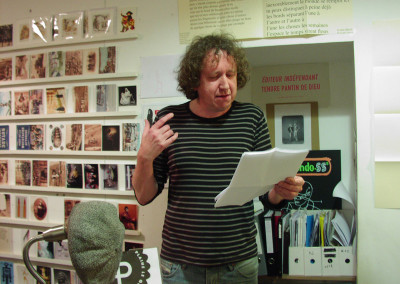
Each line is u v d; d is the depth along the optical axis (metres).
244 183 0.75
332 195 1.42
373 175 1.20
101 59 1.42
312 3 1.23
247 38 1.26
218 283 0.90
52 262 1.47
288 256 1.29
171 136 0.94
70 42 1.44
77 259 0.44
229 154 0.91
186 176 0.91
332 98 1.48
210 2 1.30
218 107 0.89
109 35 1.40
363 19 1.21
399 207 1.18
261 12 1.26
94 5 1.43
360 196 1.21
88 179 1.44
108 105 1.42
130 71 1.39
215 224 0.89
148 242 1.37
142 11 1.38
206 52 0.88
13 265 1.54
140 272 0.68
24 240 1.53
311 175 1.44
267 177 0.78
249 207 0.96
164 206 1.36
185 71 0.94
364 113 1.21
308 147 1.49
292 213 1.41
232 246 0.89
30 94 1.52
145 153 0.86
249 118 0.96
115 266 0.48
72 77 1.44
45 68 1.49
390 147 1.19
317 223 1.30
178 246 0.91
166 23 1.35
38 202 1.51
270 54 1.37
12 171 1.55
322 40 1.22
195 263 0.88
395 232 1.19
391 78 1.19
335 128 1.48
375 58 1.20
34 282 1.51
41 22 1.49
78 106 1.45
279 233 1.30
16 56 1.53
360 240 1.21
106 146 1.41
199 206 0.89
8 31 1.54
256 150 0.97
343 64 1.47
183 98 1.34
